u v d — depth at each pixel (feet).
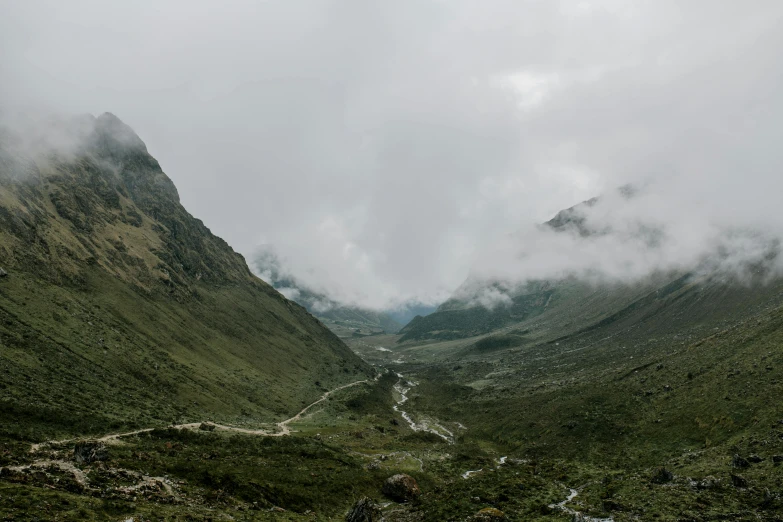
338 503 199.31
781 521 119.34
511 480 212.02
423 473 268.62
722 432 226.58
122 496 127.65
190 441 246.47
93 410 251.80
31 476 124.47
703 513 131.75
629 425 298.56
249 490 174.70
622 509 146.92
